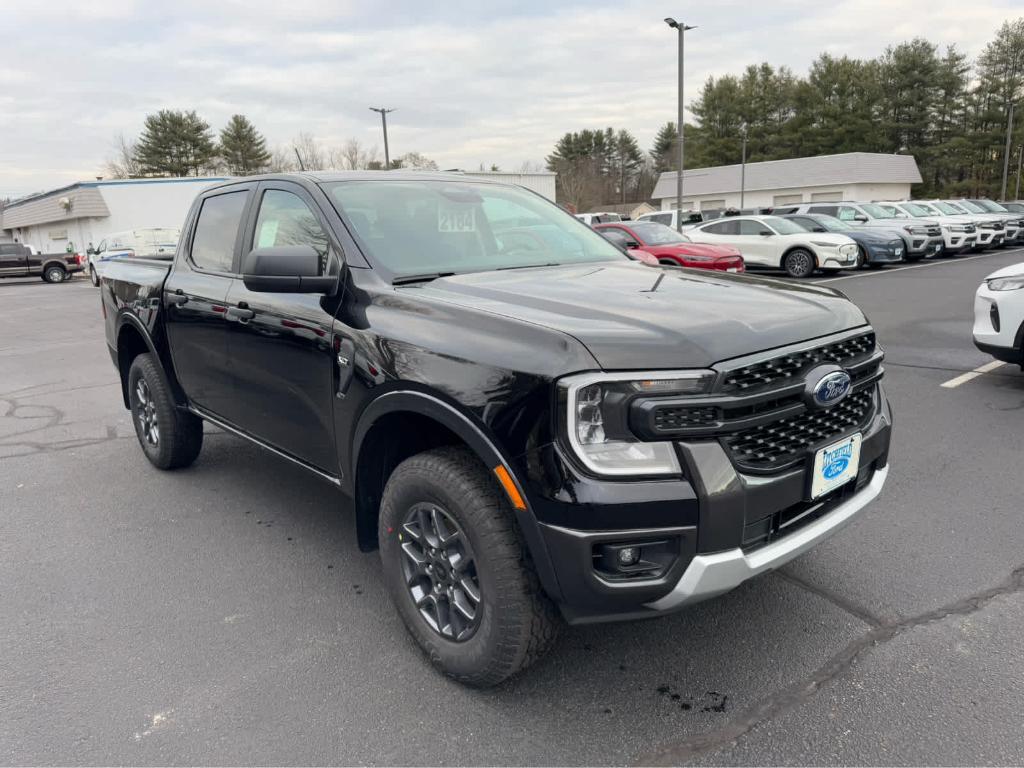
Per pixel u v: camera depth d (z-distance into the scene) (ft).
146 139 257.55
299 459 11.17
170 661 9.32
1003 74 219.41
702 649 9.32
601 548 7.04
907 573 11.05
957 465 15.39
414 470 8.46
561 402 6.98
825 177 178.09
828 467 8.12
